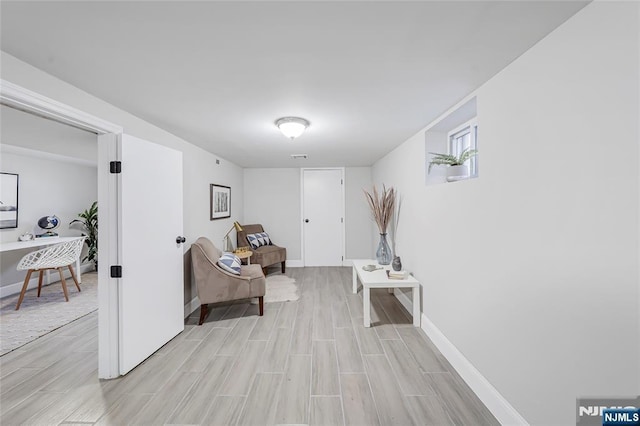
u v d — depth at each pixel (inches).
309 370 82.6
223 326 113.9
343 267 223.0
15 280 164.1
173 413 65.6
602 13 40.2
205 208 148.5
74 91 69.2
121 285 80.4
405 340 101.3
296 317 122.6
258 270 139.0
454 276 85.9
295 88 71.9
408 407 67.3
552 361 50.1
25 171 173.5
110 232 80.4
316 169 225.0
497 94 64.7
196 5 40.5
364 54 55.8
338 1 40.0
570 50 45.5
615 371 40.0
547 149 50.7
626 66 37.4
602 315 41.4
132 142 84.5
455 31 48.3
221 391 73.3
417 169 117.7
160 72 62.4
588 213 43.1
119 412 65.9
